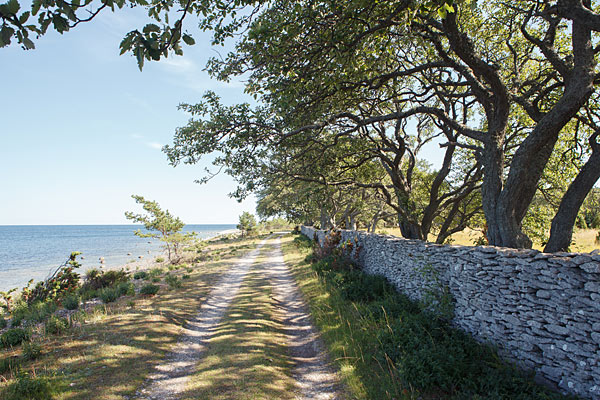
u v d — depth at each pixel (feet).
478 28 37.01
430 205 44.70
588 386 12.98
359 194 71.10
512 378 14.92
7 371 20.34
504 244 22.45
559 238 21.25
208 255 96.27
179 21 10.28
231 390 17.66
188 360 22.93
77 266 49.19
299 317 32.60
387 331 21.13
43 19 7.78
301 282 46.21
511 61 38.37
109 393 17.43
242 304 36.78
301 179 42.73
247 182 40.22
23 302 41.04
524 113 40.16
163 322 29.94
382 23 19.57
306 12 20.47
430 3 13.82
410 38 21.38
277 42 22.31
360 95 31.09
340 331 25.45
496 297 18.28
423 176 58.54
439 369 15.71
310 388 18.60
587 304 13.28
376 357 19.62
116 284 48.14
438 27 23.86
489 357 17.54
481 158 28.66
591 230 75.87
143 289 40.22
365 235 47.70
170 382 19.25
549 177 40.91
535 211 44.27
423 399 15.23
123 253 153.58
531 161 21.50
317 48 22.94
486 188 24.70
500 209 22.79
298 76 25.32
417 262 28.25
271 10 22.70
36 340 25.72
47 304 39.50
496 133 24.61
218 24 19.56
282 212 90.38
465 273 21.31
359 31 19.93
